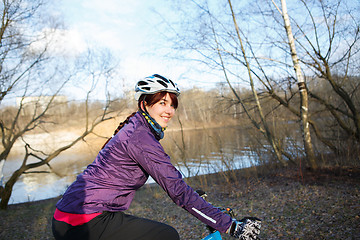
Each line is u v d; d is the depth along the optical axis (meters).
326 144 8.66
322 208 4.78
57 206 1.57
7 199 8.52
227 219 1.50
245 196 6.67
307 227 4.05
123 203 1.58
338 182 6.33
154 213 6.24
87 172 1.59
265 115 8.93
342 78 8.55
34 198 9.91
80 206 1.49
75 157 12.00
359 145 8.02
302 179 6.95
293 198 5.69
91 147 10.16
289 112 9.70
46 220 6.65
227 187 7.73
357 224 3.85
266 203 5.67
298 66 7.23
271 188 6.95
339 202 4.95
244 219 1.51
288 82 7.97
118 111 10.14
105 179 1.53
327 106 8.31
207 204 1.51
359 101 8.50
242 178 8.58
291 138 9.38
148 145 1.50
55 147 10.63
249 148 9.72
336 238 3.55
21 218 7.02
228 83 8.48
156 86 1.63
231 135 14.15
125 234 1.47
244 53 7.79
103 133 10.34
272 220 4.58
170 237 1.49
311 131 9.96
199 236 4.35
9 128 9.38
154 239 1.46
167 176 1.49
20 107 8.97
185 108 16.81
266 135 8.74
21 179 13.10
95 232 1.47
